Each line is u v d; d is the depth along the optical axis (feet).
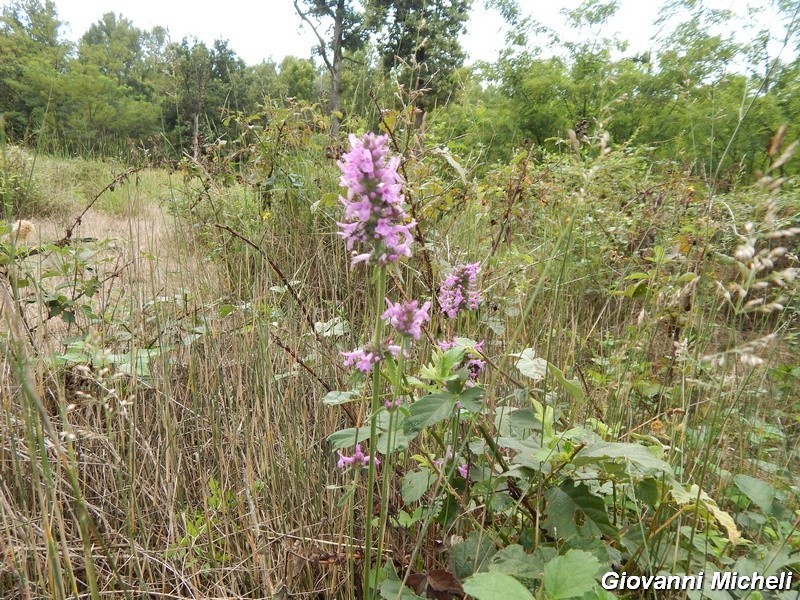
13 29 58.03
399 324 4.80
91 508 7.48
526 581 5.25
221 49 29.91
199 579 7.00
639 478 5.68
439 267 9.16
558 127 32.58
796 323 12.17
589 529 5.46
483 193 12.31
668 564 6.03
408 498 5.80
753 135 18.88
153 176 22.62
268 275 11.65
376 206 4.61
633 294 9.17
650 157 19.98
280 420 8.65
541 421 5.96
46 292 10.25
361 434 5.64
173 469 8.02
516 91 33.47
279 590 6.29
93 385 8.74
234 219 14.08
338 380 8.57
